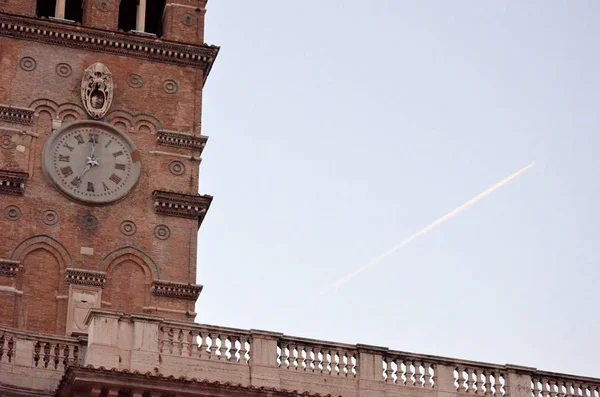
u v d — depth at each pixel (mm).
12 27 91062
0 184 87562
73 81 91062
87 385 68188
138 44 92688
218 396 69562
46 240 87250
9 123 89250
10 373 72312
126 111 91250
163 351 70812
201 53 93562
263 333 72312
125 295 87312
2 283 85625
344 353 73188
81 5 95688
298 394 70562
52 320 85688
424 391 73438
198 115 92375
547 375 75438
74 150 89562
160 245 88812
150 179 90250
